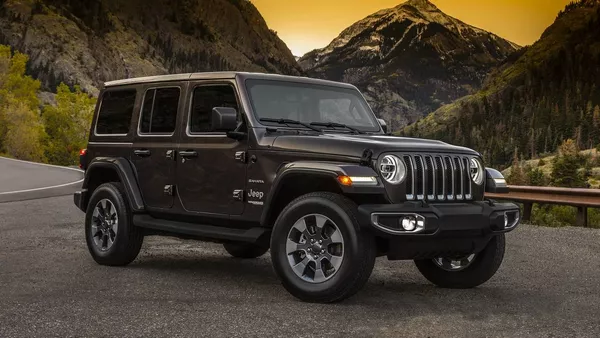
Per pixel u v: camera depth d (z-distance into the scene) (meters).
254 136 6.47
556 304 6.04
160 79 7.70
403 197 5.71
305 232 5.84
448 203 5.94
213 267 8.01
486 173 6.58
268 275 7.45
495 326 5.12
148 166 7.59
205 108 7.07
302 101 7.02
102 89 8.59
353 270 5.55
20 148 95.81
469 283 6.75
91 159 8.47
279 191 6.16
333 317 5.34
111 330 4.86
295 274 5.88
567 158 177.00
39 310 5.52
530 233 12.32
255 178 6.41
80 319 5.20
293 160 6.13
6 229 11.46
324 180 6.12
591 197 13.82
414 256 5.93
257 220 6.42
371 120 7.44
